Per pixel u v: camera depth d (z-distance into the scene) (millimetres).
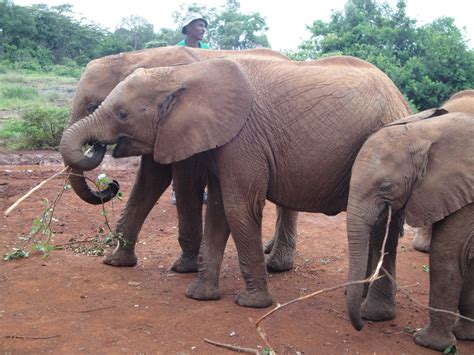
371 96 5711
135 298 5953
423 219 4918
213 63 5770
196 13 9406
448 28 20609
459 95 6789
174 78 5766
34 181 12125
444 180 4859
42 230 8312
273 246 7367
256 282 5871
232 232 5797
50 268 6777
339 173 5703
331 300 6227
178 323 5336
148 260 7477
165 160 5676
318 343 5074
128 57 6887
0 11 57375
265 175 5723
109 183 6695
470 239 4879
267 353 4566
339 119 5605
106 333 5055
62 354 4637
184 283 6594
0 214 9281
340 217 10430
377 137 5094
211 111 5582
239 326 5320
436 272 5008
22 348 4711
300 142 5652
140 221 7016
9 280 6320
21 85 35250
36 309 5535
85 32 64688
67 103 27500
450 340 5047
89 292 6062
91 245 7863
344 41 19781
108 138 5785
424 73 18125
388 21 20078
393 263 5711
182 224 6949
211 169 5906
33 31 59031
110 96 5824
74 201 10461
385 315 5691
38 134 17453
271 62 6027
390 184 4926
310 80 5762
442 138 4949
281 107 5691
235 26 48625
